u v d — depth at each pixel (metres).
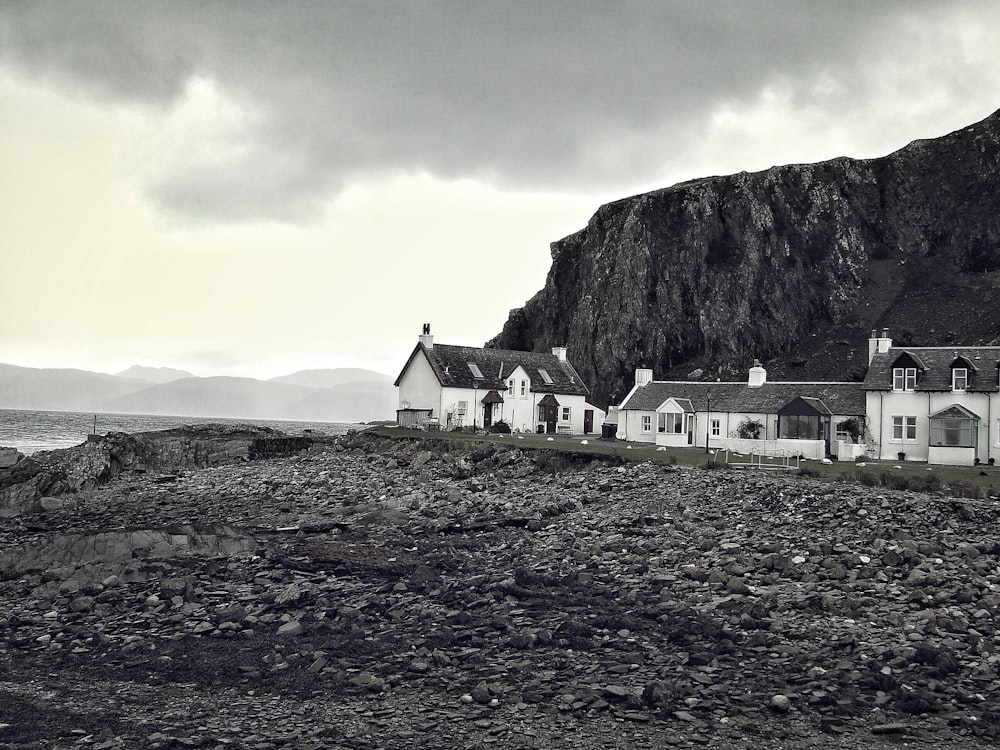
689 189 158.38
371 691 16.70
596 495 40.75
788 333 139.75
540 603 22.56
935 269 142.38
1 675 17.73
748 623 20.20
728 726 14.83
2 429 172.75
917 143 160.00
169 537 29.28
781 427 68.19
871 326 135.12
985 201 147.00
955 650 18.02
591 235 169.00
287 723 15.13
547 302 174.62
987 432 60.03
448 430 79.56
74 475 55.22
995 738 14.23
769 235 150.00
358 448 69.19
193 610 22.16
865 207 154.50
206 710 15.79
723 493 37.38
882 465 53.75
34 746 14.05
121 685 17.16
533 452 54.16
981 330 123.38
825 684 16.56
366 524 35.59
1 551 29.52
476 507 38.94
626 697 16.08
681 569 25.69
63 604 23.02
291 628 20.52
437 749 14.02
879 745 14.04
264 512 40.78
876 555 25.88
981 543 26.50
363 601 22.73
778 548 27.36
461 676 17.44
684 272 149.50
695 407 73.50
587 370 149.12
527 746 14.10
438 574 26.05
